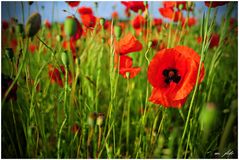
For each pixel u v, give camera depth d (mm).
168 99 346
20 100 537
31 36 327
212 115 299
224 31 420
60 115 549
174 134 473
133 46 406
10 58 364
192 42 790
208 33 344
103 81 647
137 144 488
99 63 520
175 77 360
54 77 460
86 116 470
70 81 446
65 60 362
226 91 634
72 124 445
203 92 506
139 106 615
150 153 446
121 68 436
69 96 442
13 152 505
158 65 346
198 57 345
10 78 368
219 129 500
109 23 665
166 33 580
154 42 516
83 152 470
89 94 527
